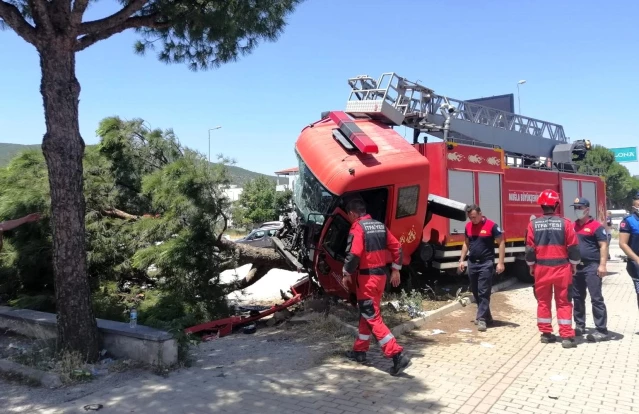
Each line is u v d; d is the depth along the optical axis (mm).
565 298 6539
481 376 5312
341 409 4441
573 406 4504
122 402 4625
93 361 5703
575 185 14531
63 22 5562
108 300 8453
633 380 5176
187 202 8344
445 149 10000
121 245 9023
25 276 8953
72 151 5656
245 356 6199
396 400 4641
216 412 4387
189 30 7164
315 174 8188
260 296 12289
